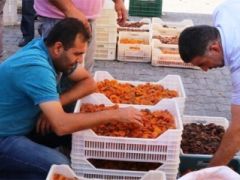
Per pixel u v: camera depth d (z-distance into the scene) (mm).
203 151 3924
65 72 3498
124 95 4117
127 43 7148
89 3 4637
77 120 3271
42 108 3271
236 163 3703
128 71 6809
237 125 3113
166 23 7836
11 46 7430
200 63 3107
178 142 3336
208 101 5969
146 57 7129
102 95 3924
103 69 6812
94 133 3340
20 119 3520
